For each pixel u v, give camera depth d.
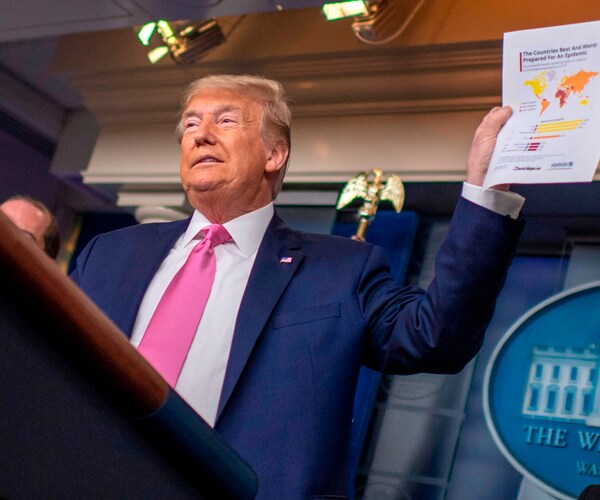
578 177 1.38
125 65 6.01
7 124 7.06
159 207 6.20
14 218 2.71
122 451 0.56
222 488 0.64
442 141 5.39
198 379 1.57
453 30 5.08
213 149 1.86
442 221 5.71
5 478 0.50
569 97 1.44
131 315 1.69
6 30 5.47
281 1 4.79
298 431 1.50
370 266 1.74
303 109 5.74
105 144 6.35
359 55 5.38
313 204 5.79
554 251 5.36
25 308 0.50
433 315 1.49
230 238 1.78
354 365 1.61
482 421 5.01
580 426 4.79
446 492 4.91
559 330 5.05
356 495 5.04
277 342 1.59
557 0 4.89
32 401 0.51
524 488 4.78
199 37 5.59
